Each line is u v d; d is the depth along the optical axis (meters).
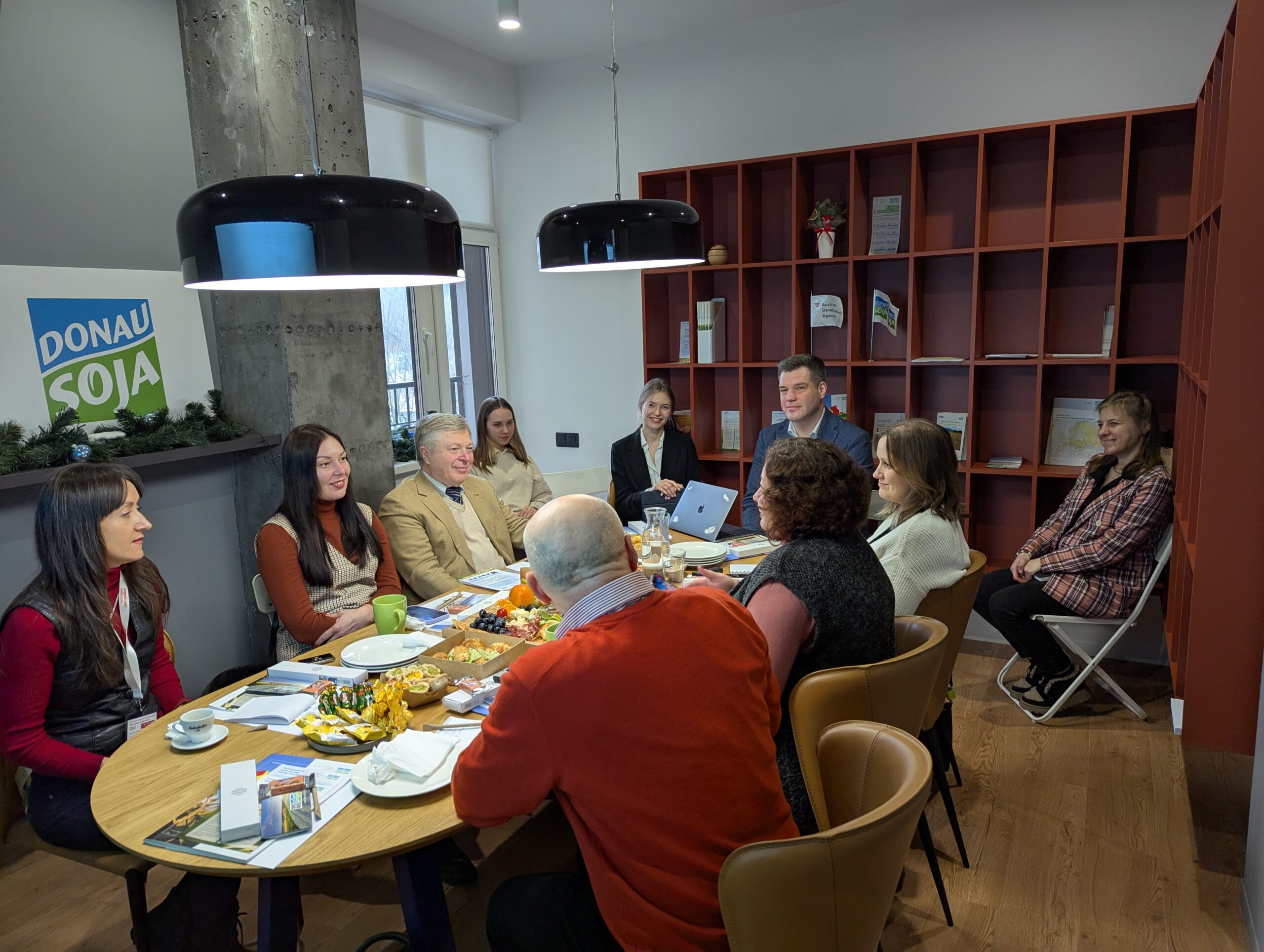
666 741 1.21
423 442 2.94
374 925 2.14
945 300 4.00
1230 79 2.27
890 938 2.06
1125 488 3.09
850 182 3.89
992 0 3.71
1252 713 2.10
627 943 1.25
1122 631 3.07
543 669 1.24
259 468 3.17
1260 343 1.98
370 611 2.44
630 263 2.38
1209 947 2.02
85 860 1.76
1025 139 3.71
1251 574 2.06
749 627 1.41
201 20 2.97
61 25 2.67
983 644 4.02
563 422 5.14
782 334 4.40
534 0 3.82
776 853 1.11
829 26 4.04
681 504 3.24
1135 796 2.67
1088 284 3.72
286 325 3.05
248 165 2.99
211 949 1.61
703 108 4.39
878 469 2.42
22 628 1.79
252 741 1.67
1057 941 2.05
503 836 2.56
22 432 2.48
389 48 3.98
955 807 2.63
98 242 2.81
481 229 4.94
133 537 1.93
